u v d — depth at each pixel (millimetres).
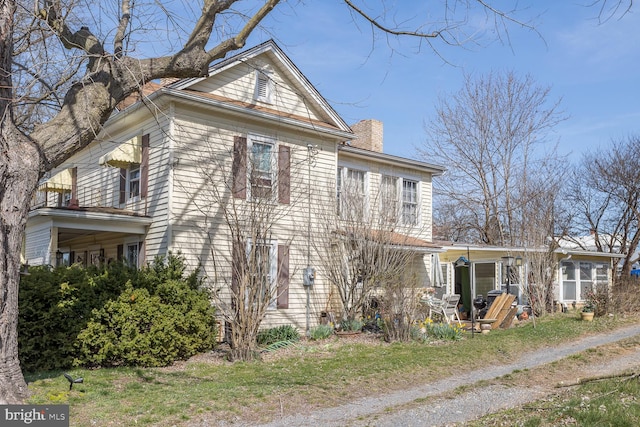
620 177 32469
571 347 14055
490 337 15211
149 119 14945
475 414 7883
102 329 10648
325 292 16562
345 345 13797
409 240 17562
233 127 15039
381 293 16109
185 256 13758
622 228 33625
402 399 8820
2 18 7855
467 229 36375
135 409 7609
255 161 14289
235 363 11500
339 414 7812
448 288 21859
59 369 10320
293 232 15852
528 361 12375
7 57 7871
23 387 7863
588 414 6703
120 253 15828
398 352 12719
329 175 17156
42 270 10906
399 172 20375
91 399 8055
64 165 20125
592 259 25047
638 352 12883
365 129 21938
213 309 12711
